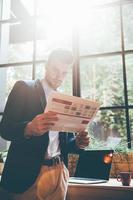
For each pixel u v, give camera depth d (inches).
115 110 100.1
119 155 80.5
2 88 114.3
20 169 50.1
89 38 103.3
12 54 125.0
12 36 124.3
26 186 49.9
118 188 60.8
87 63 102.3
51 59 57.8
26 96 53.4
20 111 51.7
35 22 106.3
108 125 102.9
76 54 97.0
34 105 53.4
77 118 50.1
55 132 55.9
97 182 67.3
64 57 57.2
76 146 59.7
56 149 56.2
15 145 52.2
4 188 50.6
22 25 111.0
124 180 62.7
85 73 101.4
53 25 104.4
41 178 51.2
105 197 62.1
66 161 58.5
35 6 107.7
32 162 50.8
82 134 56.6
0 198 52.7
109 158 73.9
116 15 109.0
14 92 53.0
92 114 52.6
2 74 114.9
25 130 47.3
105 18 111.5
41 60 101.8
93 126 97.7
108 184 65.0
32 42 104.7
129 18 109.4
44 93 56.2
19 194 50.7
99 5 99.3
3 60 115.6
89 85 103.5
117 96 109.8
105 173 72.4
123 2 96.7
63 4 102.9
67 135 60.9
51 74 57.3
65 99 45.5
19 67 108.8
